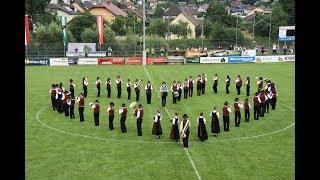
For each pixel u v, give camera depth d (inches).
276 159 891.4
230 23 4210.1
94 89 1781.5
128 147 979.3
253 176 788.0
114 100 1556.3
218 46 3383.4
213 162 869.8
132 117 1294.3
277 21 3853.3
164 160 882.8
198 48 3213.6
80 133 1107.3
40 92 1708.9
